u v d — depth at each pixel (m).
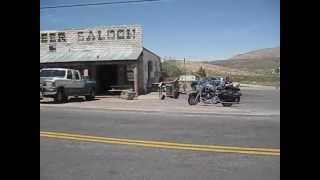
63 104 26.80
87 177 8.05
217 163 9.14
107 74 40.28
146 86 41.41
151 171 8.47
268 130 13.94
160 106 24.97
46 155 9.90
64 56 39.28
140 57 38.72
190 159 9.52
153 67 45.50
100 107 23.89
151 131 13.73
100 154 10.09
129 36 38.59
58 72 28.78
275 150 10.41
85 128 14.44
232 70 116.38
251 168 8.69
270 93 45.94
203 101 25.98
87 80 31.34
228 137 12.51
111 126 14.99
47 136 12.50
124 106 24.92
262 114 19.62
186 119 17.38
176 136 12.70
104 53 38.78
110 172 8.41
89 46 39.47
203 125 15.30
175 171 8.46
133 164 9.07
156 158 9.63
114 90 36.78
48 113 19.80
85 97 32.00
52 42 40.38
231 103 25.06
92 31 39.44
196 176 8.09
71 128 14.41
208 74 103.19
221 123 15.95
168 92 34.06
